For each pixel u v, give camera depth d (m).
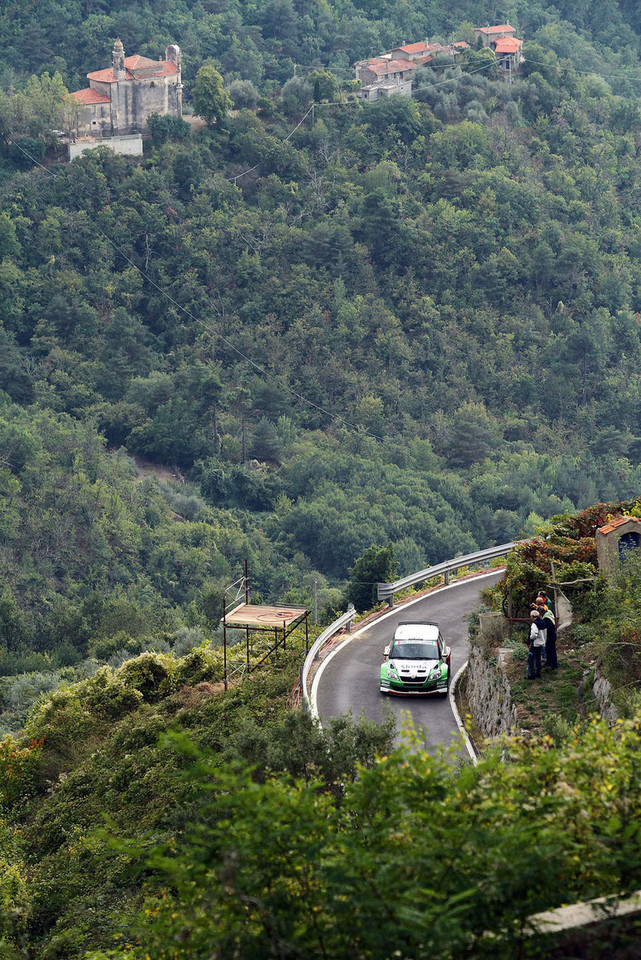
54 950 28.17
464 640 51.16
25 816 43.66
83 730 51.06
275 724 32.91
